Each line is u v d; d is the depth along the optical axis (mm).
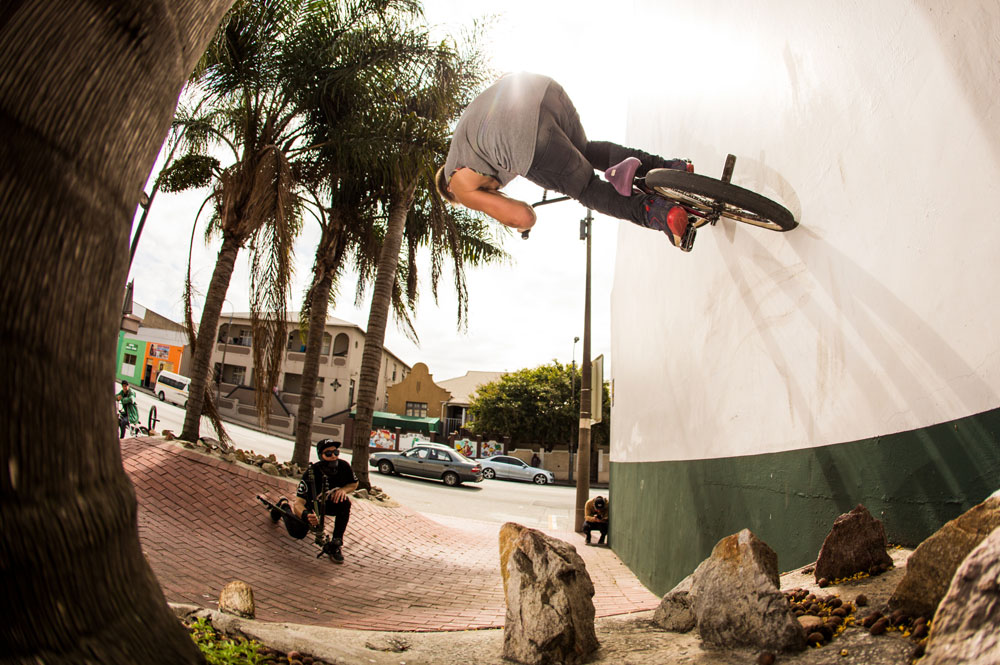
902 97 2086
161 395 29984
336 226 10852
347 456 28078
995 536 1224
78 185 1055
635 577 7254
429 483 20578
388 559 6867
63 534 1006
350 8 8914
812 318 2703
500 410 36938
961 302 1784
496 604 5129
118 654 1075
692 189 2693
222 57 7957
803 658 1692
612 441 10766
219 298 8227
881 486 2164
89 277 1106
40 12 969
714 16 4316
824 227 2621
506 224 2822
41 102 979
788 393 2938
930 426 1918
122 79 1110
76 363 1082
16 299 957
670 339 5633
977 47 1736
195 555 5184
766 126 3303
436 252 11367
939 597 1557
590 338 13797
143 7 1106
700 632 2111
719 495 3980
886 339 2152
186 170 9617
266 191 7719
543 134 2613
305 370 10562
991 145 1673
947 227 1853
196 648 1388
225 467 7219
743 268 3574
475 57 9758
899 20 2111
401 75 9312
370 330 10672
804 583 2336
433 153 9523
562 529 13242
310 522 6051
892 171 2143
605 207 2885
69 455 1052
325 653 2559
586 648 2352
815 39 2740
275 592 4723
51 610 969
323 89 8523
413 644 2979
